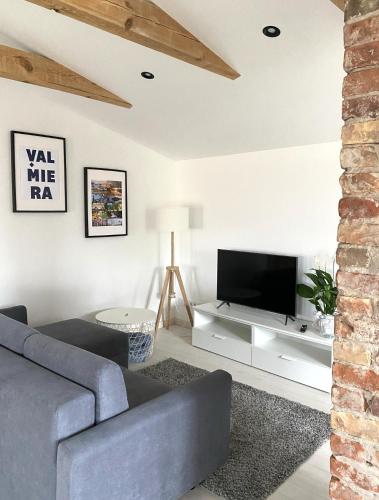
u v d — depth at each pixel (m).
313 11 2.10
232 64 2.69
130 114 3.84
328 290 3.41
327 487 2.21
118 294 4.54
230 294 4.29
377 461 1.16
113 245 4.44
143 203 4.69
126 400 1.89
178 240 5.07
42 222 3.84
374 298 1.13
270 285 3.90
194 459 2.10
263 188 4.13
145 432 1.81
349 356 1.19
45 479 1.66
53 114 3.83
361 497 1.20
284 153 3.93
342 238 1.18
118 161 4.39
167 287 5.04
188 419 2.03
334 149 3.58
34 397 1.69
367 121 1.12
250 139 3.86
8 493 1.88
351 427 1.20
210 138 4.03
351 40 1.14
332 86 2.71
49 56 3.12
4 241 3.61
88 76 3.26
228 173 4.44
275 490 2.19
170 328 4.97
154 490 1.89
